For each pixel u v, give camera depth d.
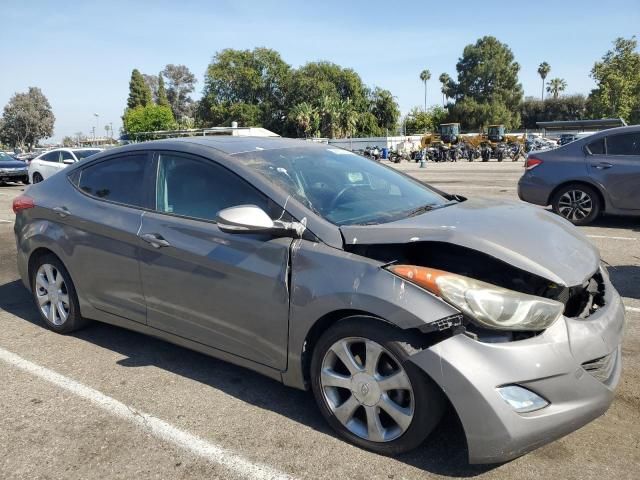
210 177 3.44
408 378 2.56
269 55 68.06
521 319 2.45
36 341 4.37
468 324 2.53
